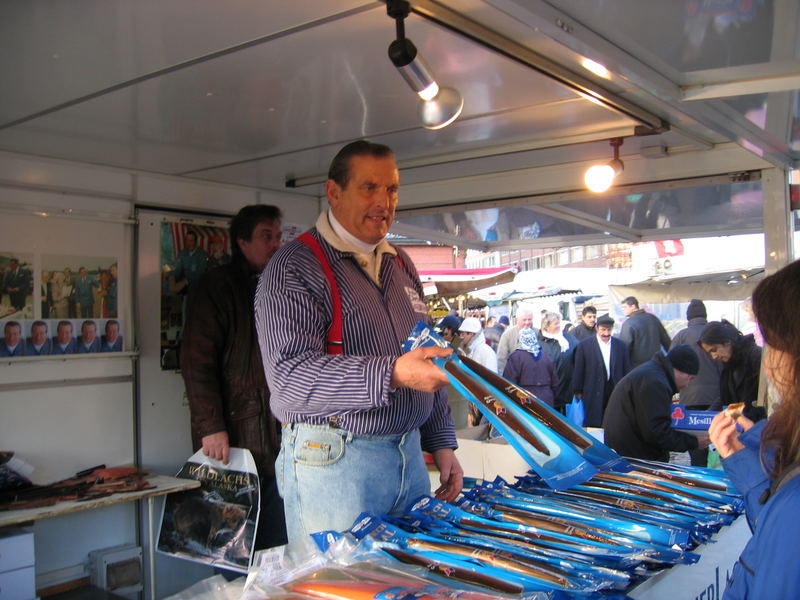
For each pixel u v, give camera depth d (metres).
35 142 2.89
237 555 3.02
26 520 2.66
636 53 1.95
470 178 3.80
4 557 2.60
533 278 10.97
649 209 4.16
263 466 3.22
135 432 3.44
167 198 3.57
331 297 1.93
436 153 3.33
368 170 1.96
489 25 1.78
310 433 1.91
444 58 2.05
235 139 2.92
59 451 3.17
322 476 1.89
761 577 1.13
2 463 2.94
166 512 3.23
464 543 1.60
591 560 1.50
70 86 2.20
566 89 2.35
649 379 3.64
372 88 2.30
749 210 4.19
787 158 3.07
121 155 3.15
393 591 1.32
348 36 1.85
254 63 2.03
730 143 3.08
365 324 1.97
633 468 2.21
